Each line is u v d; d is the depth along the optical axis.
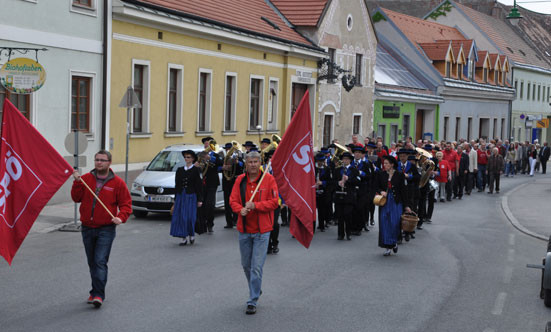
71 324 7.87
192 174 13.22
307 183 9.69
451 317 8.58
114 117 20.97
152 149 22.92
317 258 12.39
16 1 17.16
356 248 13.64
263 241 8.70
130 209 8.73
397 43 50.56
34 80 15.92
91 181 8.62
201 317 8.27
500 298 9.63
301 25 34.56
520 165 43.25
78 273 10.51
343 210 14.59
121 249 12.68
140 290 9.55
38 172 8.62
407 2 64.81
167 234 14.52
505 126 62.53
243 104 28.66
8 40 16.98
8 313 8.30
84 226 8.68
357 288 10.03
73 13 19.14
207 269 11.01
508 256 13.14
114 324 7.89
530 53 69.94
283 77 31.92
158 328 7.78
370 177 15.18
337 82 36.91
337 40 36.62
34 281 9.98
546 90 72.75
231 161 15.53
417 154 16.20
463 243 14.66
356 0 38.62
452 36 60.56
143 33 22.03
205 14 26.22
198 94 25.33
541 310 9.02
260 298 9.30
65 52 18.91
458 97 52.56
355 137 24.91
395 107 44.03
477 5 71.19
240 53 28.05
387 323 8.23
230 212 15.75
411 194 14.69
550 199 25.08
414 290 10.00
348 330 7.91
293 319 8.30
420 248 13.83
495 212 21.23
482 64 57.25
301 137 9.68
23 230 8.64
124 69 21.27
